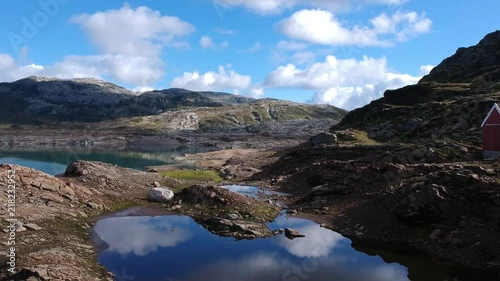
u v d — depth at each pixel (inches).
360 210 1402.6
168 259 976.3
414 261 999.6
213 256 1010.7
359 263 983.0
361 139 2950.3
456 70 4534.9
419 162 1876.2
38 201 1242.0
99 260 944.9
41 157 4803.2
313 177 1914.4
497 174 1250.0
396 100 3885.3
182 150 6348.4
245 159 3499.0
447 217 1149.7
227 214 1370.6
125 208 1492.4
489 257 966.4
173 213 1446.9
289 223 1363.2
